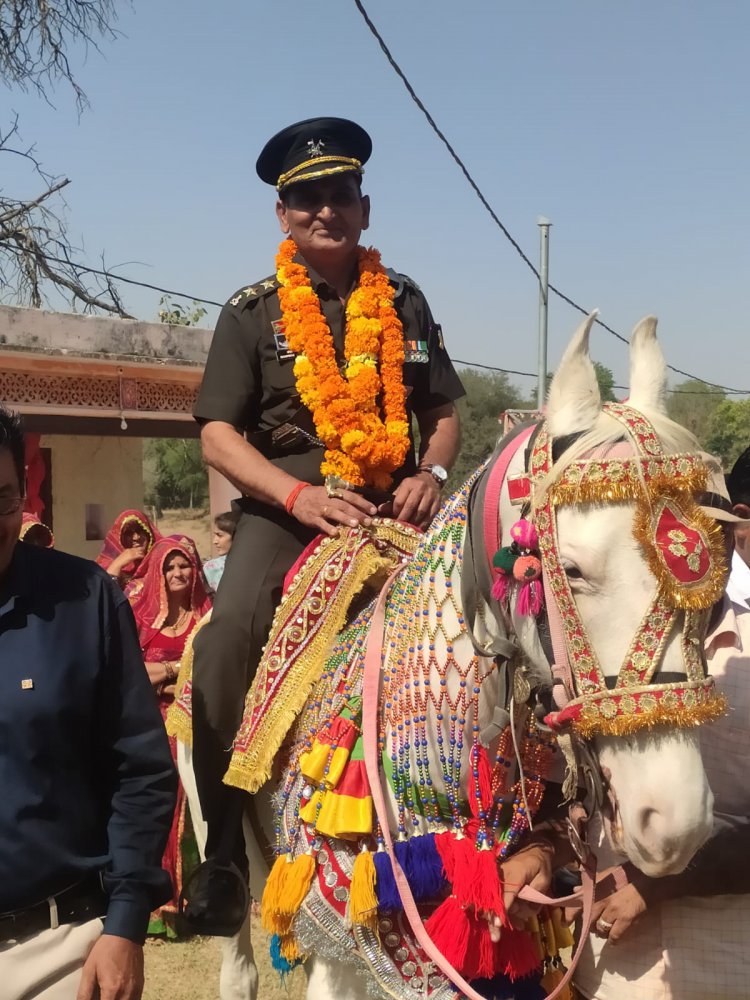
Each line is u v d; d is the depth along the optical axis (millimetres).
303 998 4555
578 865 2365
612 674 1850
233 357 3125
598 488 1849
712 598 1813
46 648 2293
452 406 3365
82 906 2352
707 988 2369
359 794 2320
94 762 2469
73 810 2322
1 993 2225
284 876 2408
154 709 2459
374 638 2451
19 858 2229
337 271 3230
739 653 2383
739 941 2381
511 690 2141
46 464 11477
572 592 1881
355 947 2285
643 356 2055
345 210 3160
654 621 1821
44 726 2262
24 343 9297
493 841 2289
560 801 2393
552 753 2293
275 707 2646
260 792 2904
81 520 11891
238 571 3018
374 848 2322
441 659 2303
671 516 1825
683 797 1799
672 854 1824
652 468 1850
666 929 2395
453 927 2178
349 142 3221
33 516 5594
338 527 2799
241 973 3760
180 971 5055
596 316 1973
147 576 5840
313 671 2633
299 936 2375
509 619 2123
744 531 2490
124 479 12414
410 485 2955
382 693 2402
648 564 1815
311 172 3102
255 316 3133
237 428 3195
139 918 2305
